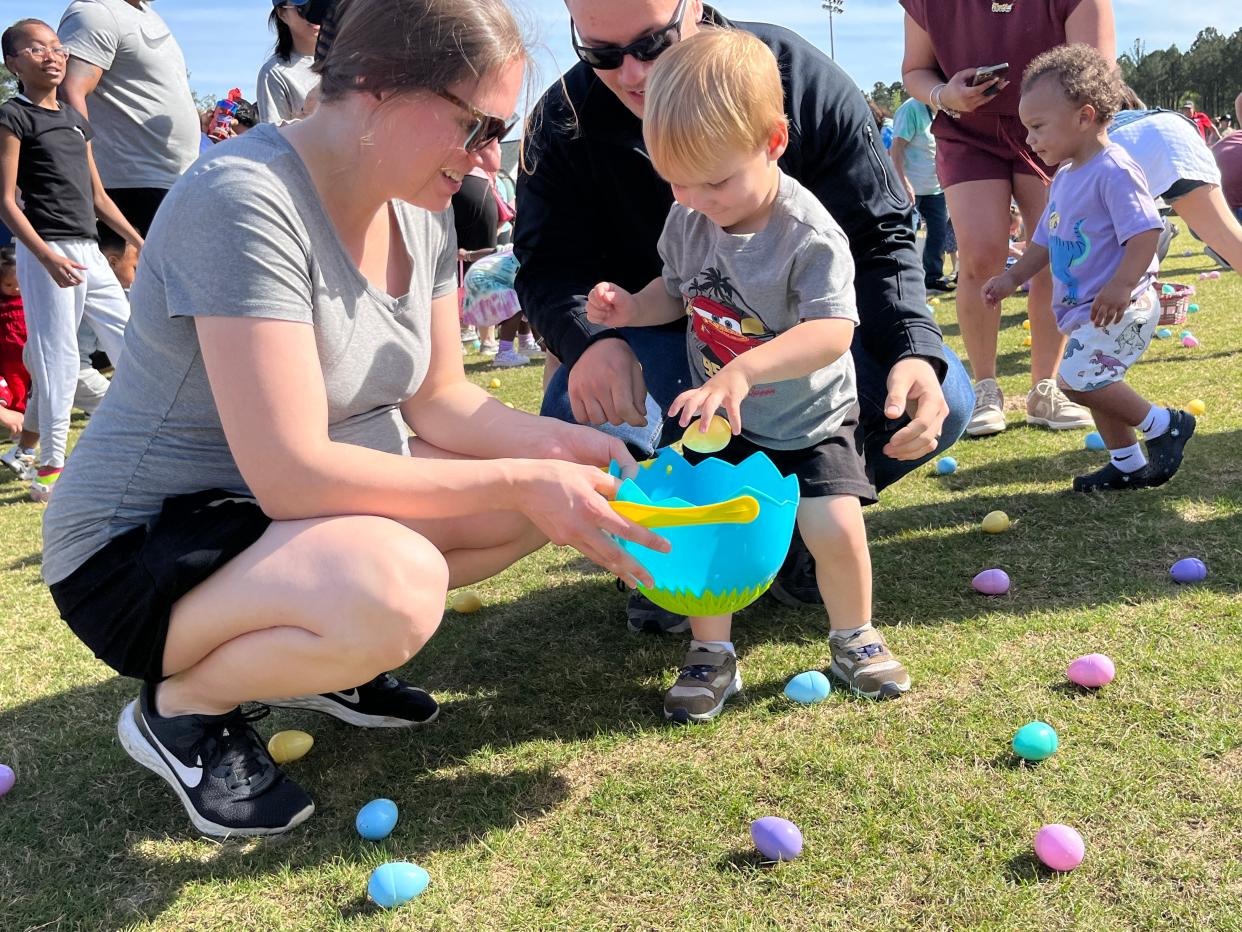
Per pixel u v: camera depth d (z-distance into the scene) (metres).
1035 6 3.84
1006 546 2.93
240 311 1.64
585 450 2.17
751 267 2.16
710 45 2.01
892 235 2.45
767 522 1.85
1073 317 3.35
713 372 2.42
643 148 2.57
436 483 1.76
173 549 1.72
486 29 1.58
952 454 3.96
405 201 1.80
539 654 2.55
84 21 5.04
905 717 2.06
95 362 8.15
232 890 1.71
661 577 1.93
